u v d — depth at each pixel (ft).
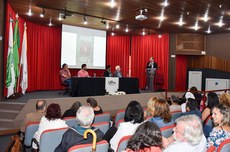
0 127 17.47
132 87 27.96
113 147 8.24
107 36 38.99
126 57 40.09
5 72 21.12
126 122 8.43
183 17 26.55
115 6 22.85
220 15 25.36
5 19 20.98
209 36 36.45
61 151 6.82
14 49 22.36
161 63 37.60
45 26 32.68
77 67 33.37
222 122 7.40
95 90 24.77
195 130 5.52
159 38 37.83
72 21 30.48
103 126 9.65
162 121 9.61
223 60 33.65
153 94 27.35
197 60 37.01
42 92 30.07
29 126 10.09
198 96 21.45
